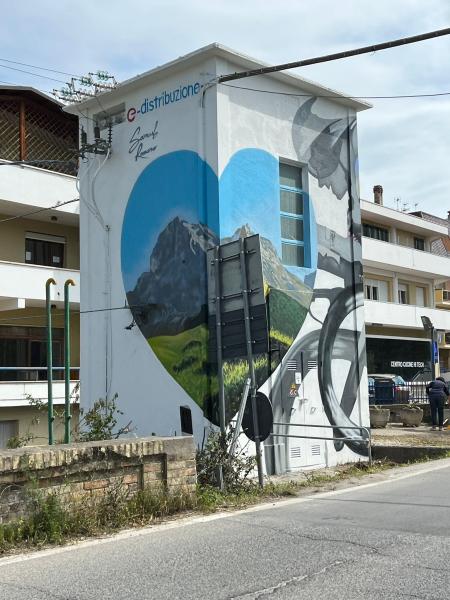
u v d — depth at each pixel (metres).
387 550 6.41
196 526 7.55
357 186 15.05
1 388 21.00
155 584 5.42
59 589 5.31
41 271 22.55
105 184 14.44
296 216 14.01
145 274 13.48
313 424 13.45
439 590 5.17
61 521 6.96
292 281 13.39
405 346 39.06
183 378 12.66
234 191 12.63
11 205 22.27
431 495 9.48
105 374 14.00
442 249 49.97
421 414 21.38
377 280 40.25
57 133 24.09
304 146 14.06
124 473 7.78
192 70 13.00
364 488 10.36
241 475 10.67
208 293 12.41
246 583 5.42
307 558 6.17
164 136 13.38
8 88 22.47
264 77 13.42
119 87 13.96
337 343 14.19
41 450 7.06
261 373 12.70
